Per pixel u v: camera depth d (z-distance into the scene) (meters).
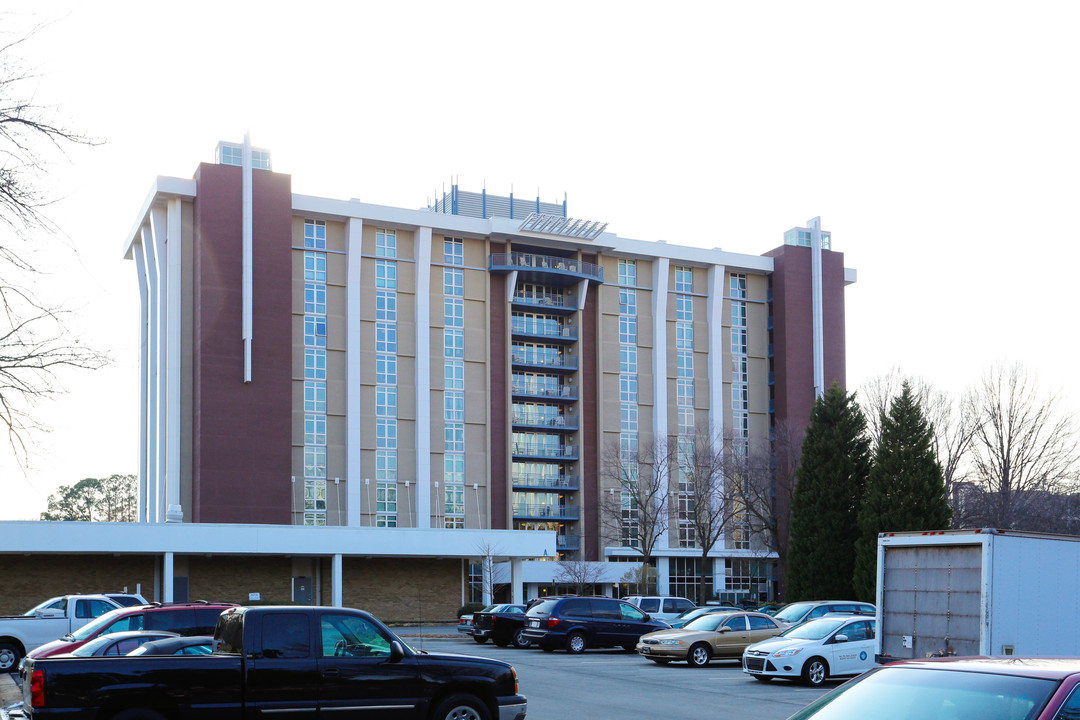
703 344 100.31
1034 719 5.77
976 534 17.02
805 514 52.91
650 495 83.31
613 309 97.25
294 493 81.56
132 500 140.62
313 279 85.19
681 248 99.44
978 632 16.92
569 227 93.69
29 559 53.47
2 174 11.03
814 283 102.62
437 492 87.12
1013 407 62.94
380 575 62.00
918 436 47.12
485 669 13.52
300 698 12.36
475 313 91.81
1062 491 61.28
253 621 12.44
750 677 26.11
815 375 101.31
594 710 19.41
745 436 100.75
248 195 80.81
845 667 24.42
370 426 85.06
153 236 83.81
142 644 15.53
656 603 41.69
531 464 93.12
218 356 78.44
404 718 12.88
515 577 64.06
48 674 11.51
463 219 91.06
